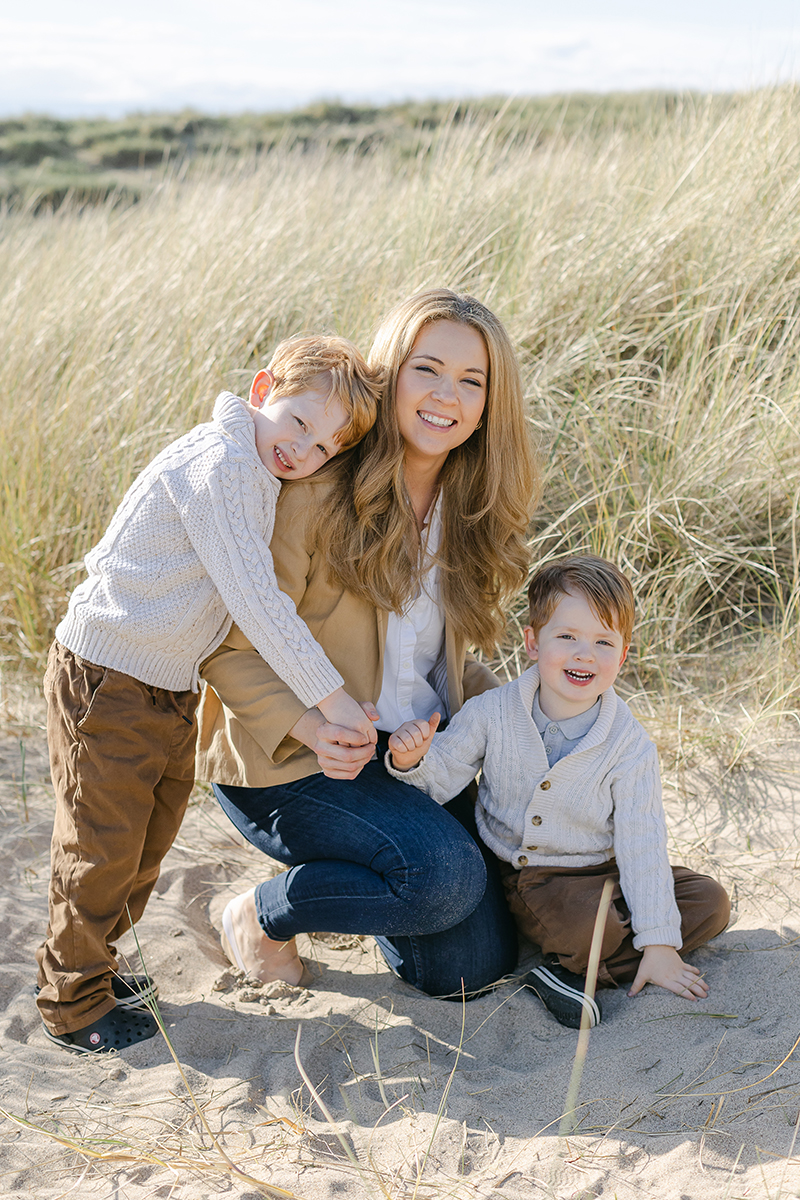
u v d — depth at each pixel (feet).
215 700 7.13
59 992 6.41
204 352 13.69
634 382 12.98
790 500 11.71
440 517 7.41
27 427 13.12
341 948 7.68
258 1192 5.15
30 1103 5.96
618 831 6.89
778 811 8.66
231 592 6.07
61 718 6.26
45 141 66.59
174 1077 6.14
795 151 15.80
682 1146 5.28
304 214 17.39
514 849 7.22
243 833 7.26
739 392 12.30
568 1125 5.52
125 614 6.14
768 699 10.00
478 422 7.15
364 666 7.06
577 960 6.73
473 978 6.88
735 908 7.54
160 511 6.18
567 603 6.92
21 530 12.12
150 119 68.59
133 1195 5.22
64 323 15.17
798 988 6.51
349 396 6.44
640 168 17.02
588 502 11.66
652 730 9.84
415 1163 5.33
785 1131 5.33
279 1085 6.01
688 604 11.29
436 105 45.98
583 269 14.19
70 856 6.31
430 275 14.03
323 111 60.70
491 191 16.40
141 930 7.77
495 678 8.14
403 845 6.41
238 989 7.06
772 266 13.94
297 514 6.73
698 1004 6.46
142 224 19.01
